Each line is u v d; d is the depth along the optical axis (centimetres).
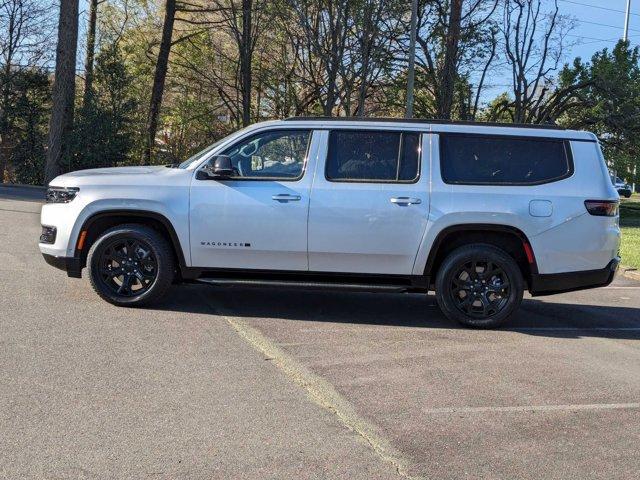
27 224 1284
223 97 2727
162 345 556
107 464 346
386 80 2341
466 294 659
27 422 393
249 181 657
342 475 345
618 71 2562
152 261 667
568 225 646
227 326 630
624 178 2733
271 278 668
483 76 2434
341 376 501
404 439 393
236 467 349
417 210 643
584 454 384
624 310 808
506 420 429
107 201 660
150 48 2833
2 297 691
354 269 659
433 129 664
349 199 645
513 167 659
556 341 636
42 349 529
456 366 539
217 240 657
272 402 441
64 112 2447
